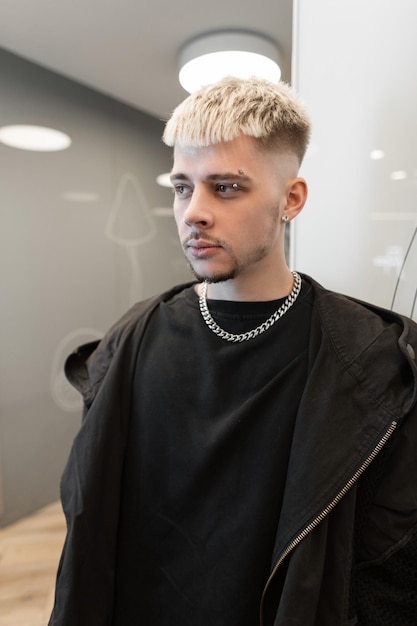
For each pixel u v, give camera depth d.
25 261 1.72
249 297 0.55
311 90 0.75
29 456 1.82
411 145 0.65
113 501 0.59
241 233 0.48
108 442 0.58
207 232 0.47
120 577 0.60
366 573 0.53
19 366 1.75
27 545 1.63
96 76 1.75
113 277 2.10
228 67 1.39
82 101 1.85
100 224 2.01
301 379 0.53
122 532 0.61
